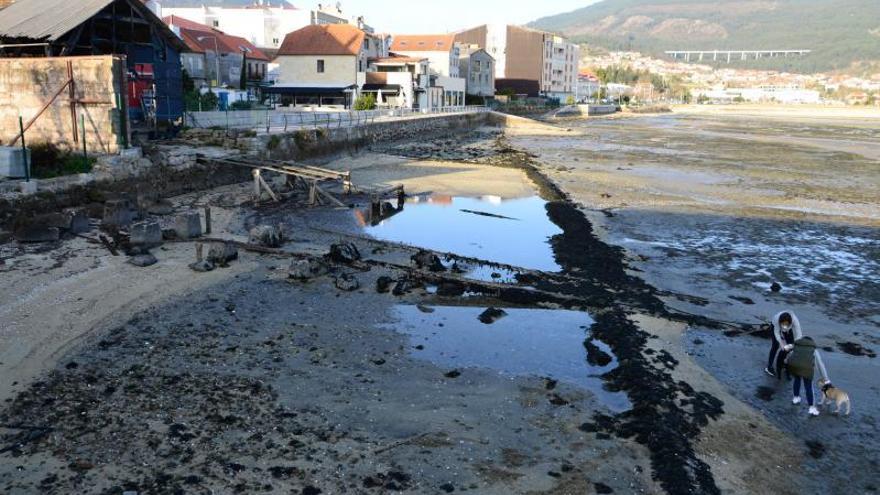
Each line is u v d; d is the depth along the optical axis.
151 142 31.44
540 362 13.61
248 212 26.47
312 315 15.56
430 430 10.57
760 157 58.75
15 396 10.91
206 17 105.00
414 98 85.25
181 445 9.73
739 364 13.91
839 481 9.78
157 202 25.61
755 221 29.52
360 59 80.38
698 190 38.31
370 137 51.81
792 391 12.70
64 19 28.28
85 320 14.13
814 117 163.50
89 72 25.50
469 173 41.94
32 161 24.09
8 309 14.32
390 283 18.02
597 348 14.44
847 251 24.67
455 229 26.08
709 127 111.06
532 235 25.47
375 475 9.24
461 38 149.12
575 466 9.70
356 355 13.45
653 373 12.94
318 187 29.27
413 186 36.22
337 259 19.61
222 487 8.78
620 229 27.12
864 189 40.41
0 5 32.81
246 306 15.85
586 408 11.57
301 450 9.77
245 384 11.82
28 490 8.53
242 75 74.25
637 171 46.19
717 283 20.23
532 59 150.38
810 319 17.28
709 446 10.42
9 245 19.05
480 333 15.05
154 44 33.03
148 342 13.39
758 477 9.70
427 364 13.24
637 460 9.91
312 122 48.19
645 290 18.89
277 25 105.12
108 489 8.62
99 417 10.41
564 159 53.44
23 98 26.77
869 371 13.94
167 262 18.64
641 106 185.75
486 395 11.95
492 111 99.94
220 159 30.77
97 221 22.36
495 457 9.87
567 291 18.31
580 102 173.00
